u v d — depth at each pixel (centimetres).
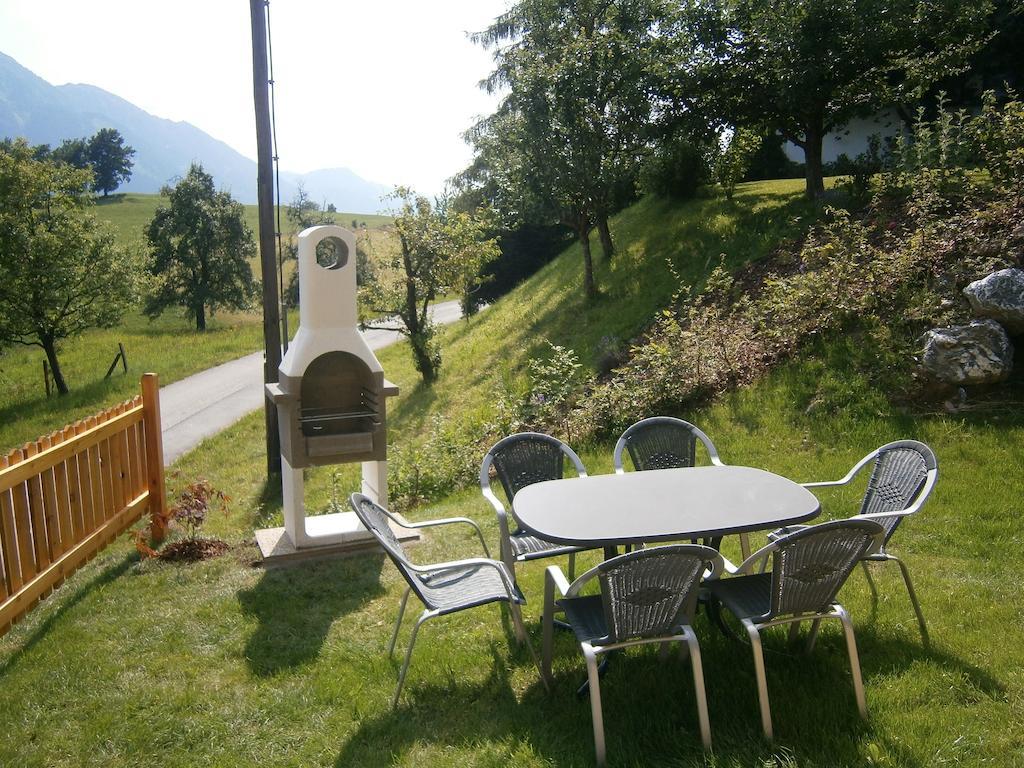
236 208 3797
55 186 2270
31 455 515
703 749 311
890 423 728
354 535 599
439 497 914
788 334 892
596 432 927
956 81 1784
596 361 1202
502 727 345
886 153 1298
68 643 453
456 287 1791
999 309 741
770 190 1694
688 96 1362
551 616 373
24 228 2150
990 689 348
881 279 871
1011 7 1577
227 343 2939
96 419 607
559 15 1579
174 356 2712
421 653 420
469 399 1412
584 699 362
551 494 424
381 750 336
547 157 1488
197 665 424
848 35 1155
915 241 859
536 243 2645
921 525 562
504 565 442
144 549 583
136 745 349
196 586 539
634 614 317
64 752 345
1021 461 635
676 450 538
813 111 1287
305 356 584
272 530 626
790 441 748
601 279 1612
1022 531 539
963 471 638
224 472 1268
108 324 2286
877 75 1255
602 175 1455
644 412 909
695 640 320
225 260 3700
